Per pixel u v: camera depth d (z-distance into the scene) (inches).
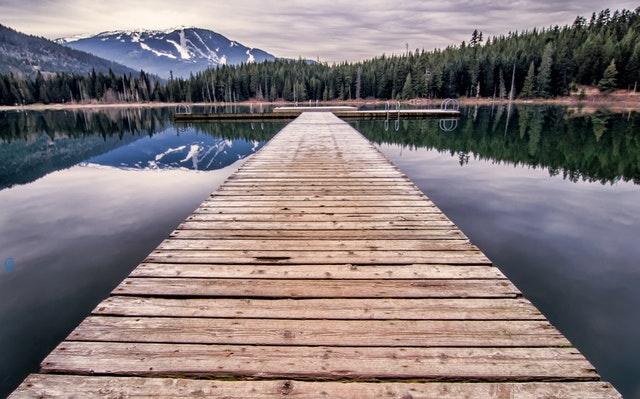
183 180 371.2
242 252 120.6
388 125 821.2
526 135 652.1
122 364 72.2
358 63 2839.6
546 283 154.3
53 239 209.2
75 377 69.3
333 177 222.7
